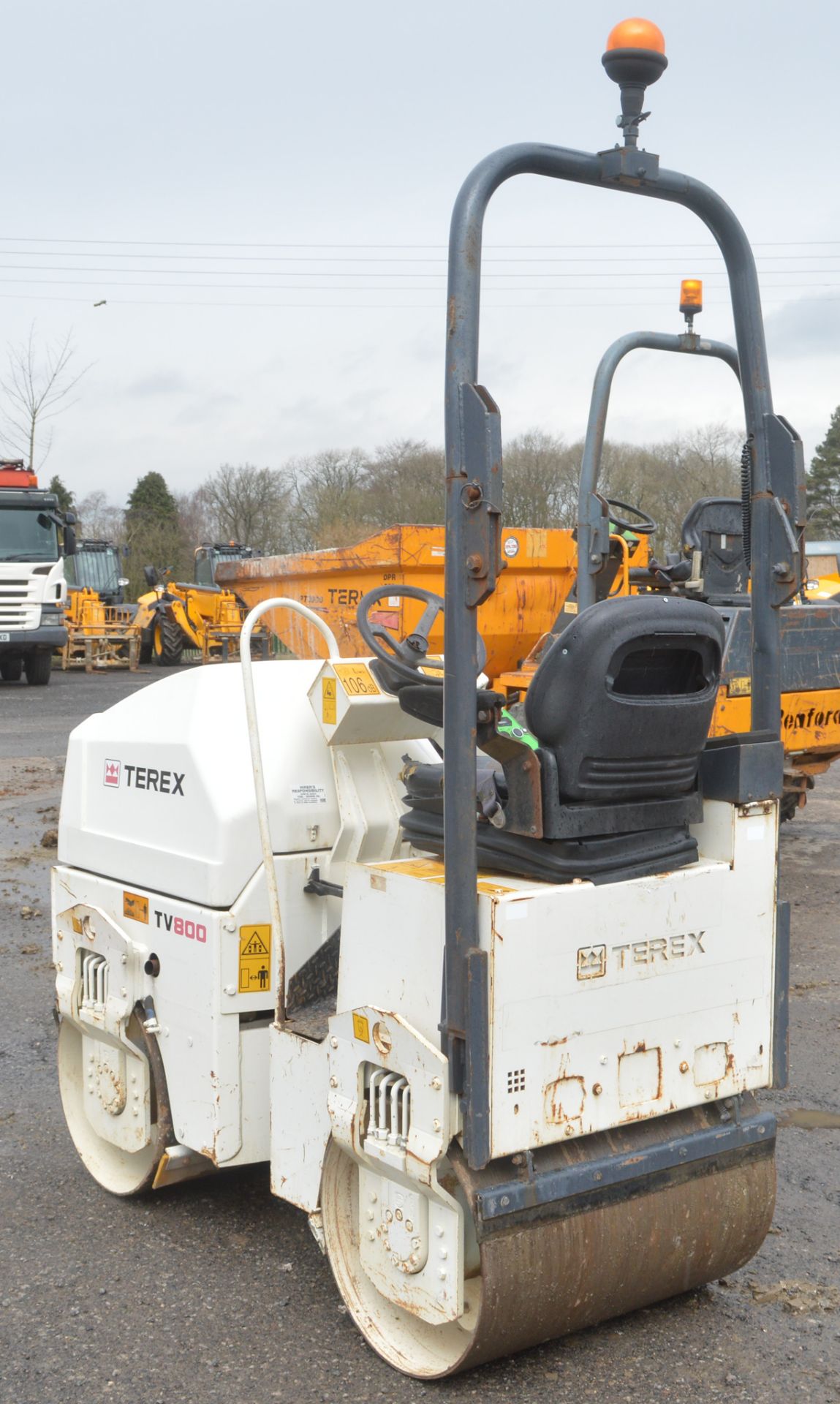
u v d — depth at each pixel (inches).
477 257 100.0
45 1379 113.6
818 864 327.3
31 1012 218.2
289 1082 123.7
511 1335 108.6
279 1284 130.0
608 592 221.5
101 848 148.9
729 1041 117.7
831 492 2258.9
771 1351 118.3
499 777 112.7
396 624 349.1
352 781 135.0
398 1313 120.0
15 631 819.4
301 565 377.7
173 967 135.3
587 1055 108.0
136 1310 125.1
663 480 1387.8
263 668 142.2
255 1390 111.8
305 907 132.9
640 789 109.4
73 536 839.7
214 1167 146.3
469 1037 101.5
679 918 112.7
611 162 108.7
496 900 101.4
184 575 2249.0
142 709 146.6
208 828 130.6
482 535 97.8
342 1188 122.2
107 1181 151.9
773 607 118.7
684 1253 117.2
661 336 213.0
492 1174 106.0
